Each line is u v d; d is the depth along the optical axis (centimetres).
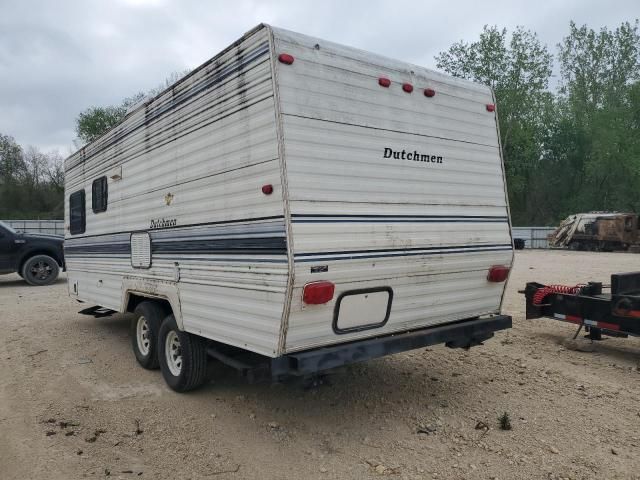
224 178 409
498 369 554
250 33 379
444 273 458
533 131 3950
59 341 700
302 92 368
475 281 494
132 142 566
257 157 372
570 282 1222
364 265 391
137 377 548
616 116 4178
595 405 455
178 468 361
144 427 425
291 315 356
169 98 488
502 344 651
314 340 376
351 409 455
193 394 495
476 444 387
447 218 460
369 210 399
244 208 386
